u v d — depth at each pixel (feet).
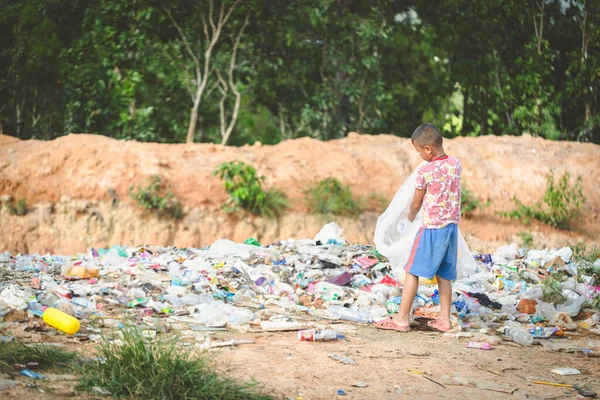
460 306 21.68
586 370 16.30
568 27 68.28
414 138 19.01
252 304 21.22
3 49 62.85
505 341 18.83
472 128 70.13
